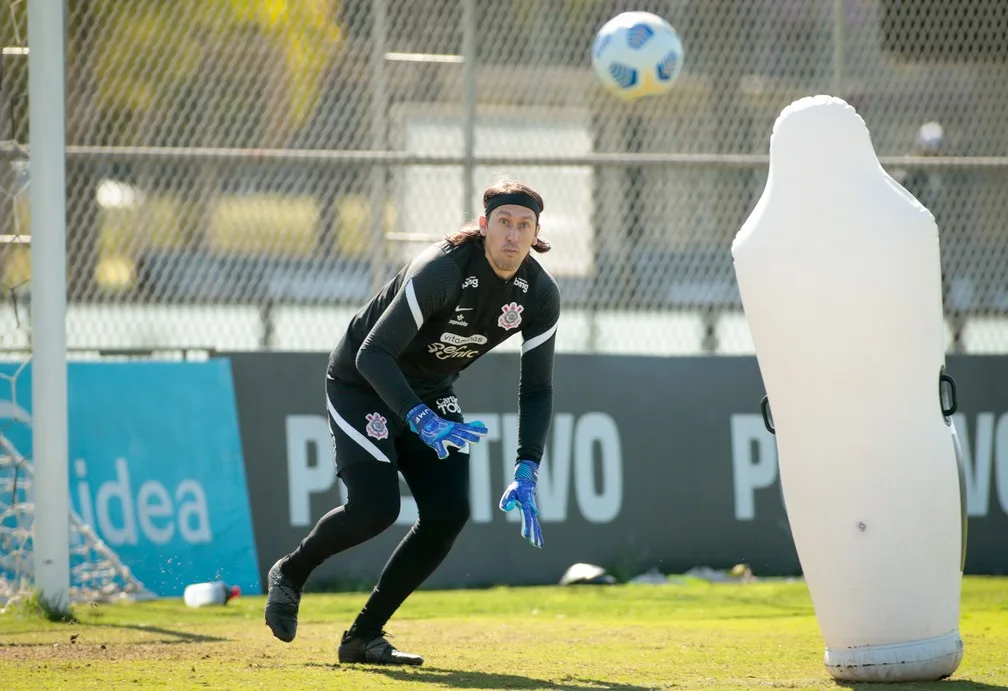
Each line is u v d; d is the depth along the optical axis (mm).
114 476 23188
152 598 22641
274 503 23797
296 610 12852
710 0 28672
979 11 28703
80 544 22438
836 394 11141
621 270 27484
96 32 26047
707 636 16219
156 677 12086
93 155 25062
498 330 12414
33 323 18656
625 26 23141
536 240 12469
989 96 28891
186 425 23719
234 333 26188
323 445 24172
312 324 26484
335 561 23766
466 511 12789
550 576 24406
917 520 11164
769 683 11555
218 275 26188
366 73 26906
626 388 25281
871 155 11438
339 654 13312
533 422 12641
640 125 28359
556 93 28203
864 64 28797
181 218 26016
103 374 23578
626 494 24938
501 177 12156
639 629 17234
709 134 28516
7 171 24641
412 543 12883
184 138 26391
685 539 25016
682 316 27562
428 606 21062
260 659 13797
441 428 11484
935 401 11305
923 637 11305
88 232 25641
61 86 18719
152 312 25891
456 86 27406
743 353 26438
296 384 24266
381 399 12758
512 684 11602
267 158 25500
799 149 11367
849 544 11273
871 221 11086
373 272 26328
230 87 26547
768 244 11344
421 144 27266
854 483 11203
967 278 27969
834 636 11594
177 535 23234
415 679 11938
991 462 25797
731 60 28609
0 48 22578
